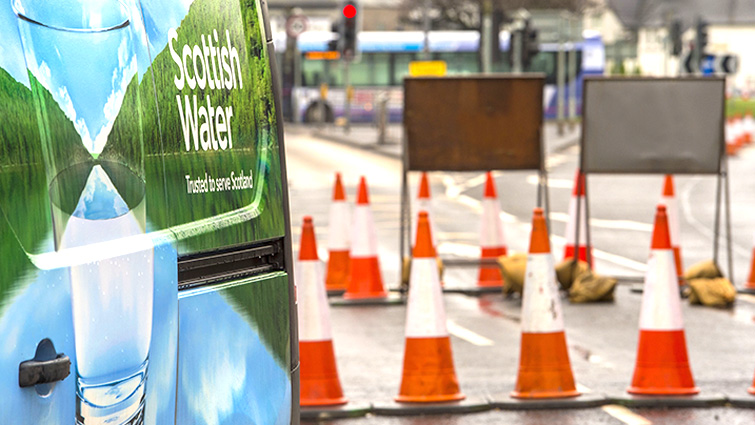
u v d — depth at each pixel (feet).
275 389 39.14
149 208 31.42
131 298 29.86
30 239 26.03
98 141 28.91
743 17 589.73
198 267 34.60
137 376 30.22
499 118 115.55
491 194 121.80
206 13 35.58
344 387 75.00
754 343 88.79
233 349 36.29
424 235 69.77
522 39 409.49
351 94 555.28
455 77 114.83
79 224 27.96
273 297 39.14
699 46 444.55
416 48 549.54
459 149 115.75
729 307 105.19
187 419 33.53
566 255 121.70
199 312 34.32
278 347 39.42
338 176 118.73
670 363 70.13
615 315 101.76
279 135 40.14
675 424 64.85
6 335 25.14
